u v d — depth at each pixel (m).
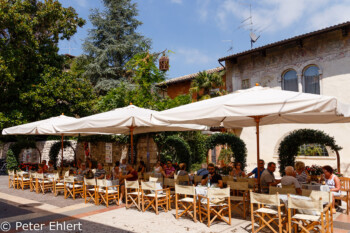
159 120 7.03
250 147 18.80
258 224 6.46
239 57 20.05
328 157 15.64
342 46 15.67
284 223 5.99
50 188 11.54
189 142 19.31
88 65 28.47
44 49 20.27
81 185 10.03
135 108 9.73
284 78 18.05
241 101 5.93
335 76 15.80
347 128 15.21
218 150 21.44
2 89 18.00
